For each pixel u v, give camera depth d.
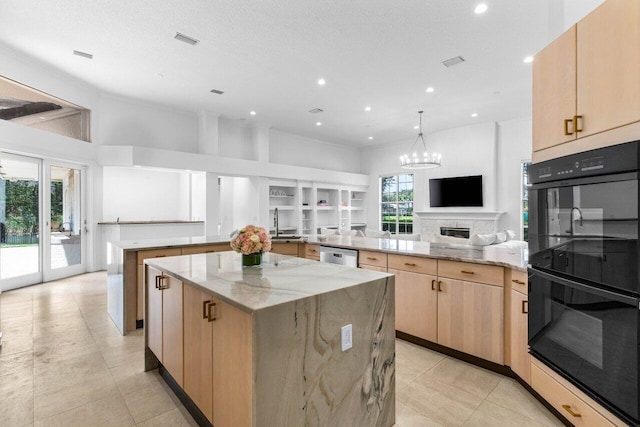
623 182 1.38
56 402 1.99
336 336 1.51
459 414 1.89
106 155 5.81
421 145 8.97
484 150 7.53
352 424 1.58
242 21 3.49
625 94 1.39
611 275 1.44
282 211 8.59
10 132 4.47
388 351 1.78
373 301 1.70
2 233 4.61
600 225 1.50
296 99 5.99
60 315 3.59
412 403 2.00
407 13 3.32
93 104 5.73
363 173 10.79
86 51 4.20
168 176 7.45
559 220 1.77
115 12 3.34
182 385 1.88
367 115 6.98
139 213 7.04
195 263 2.23
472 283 2.47
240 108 6.57
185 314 1.81
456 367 2.45
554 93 1.85
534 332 1.98
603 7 1.50
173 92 5.70
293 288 1.53
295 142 9.02
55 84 5.00
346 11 3.30
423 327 2.79
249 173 7.36
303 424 1.38
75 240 5.68
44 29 3.66
